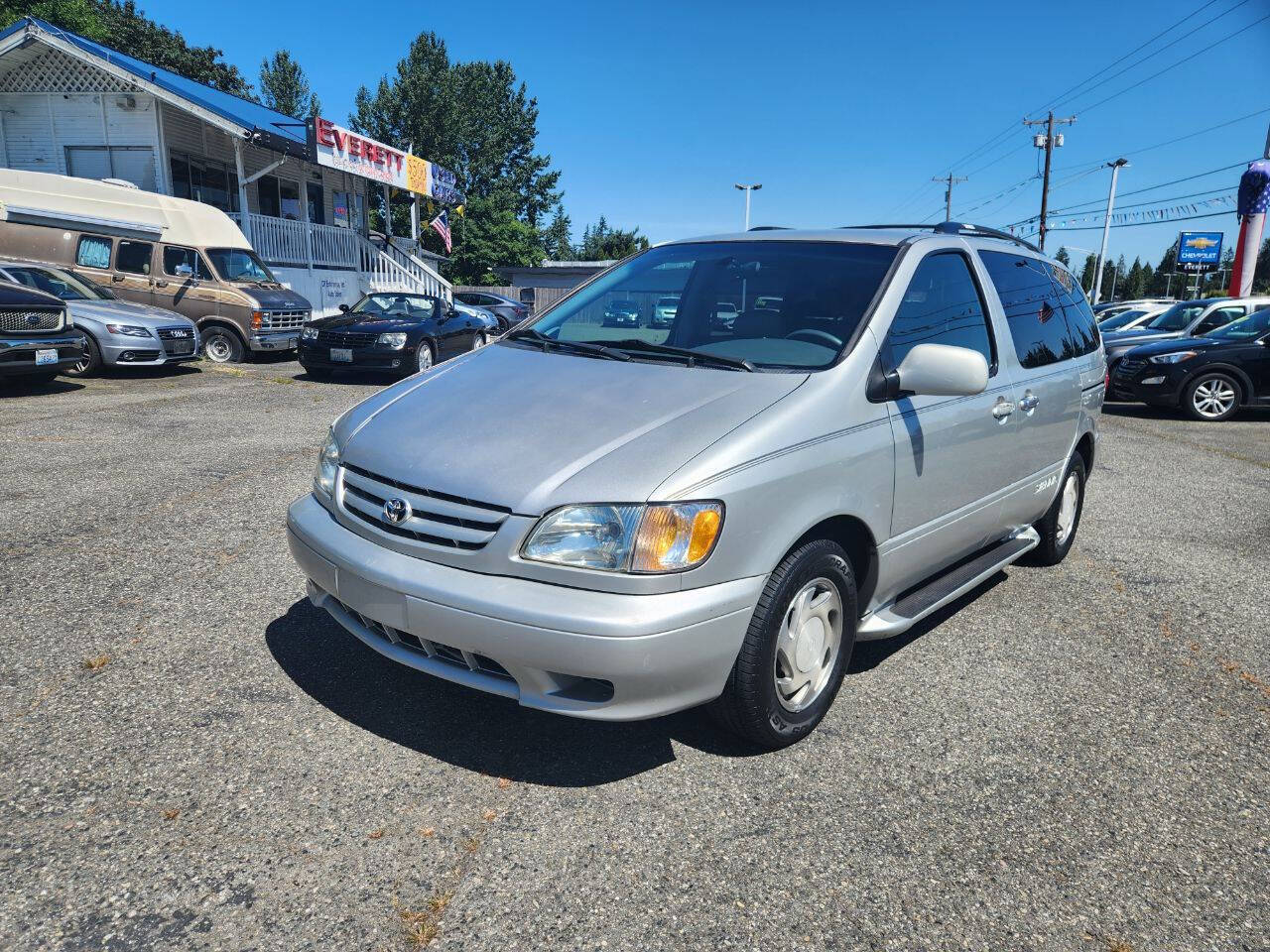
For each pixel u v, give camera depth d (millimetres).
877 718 3152
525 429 2727
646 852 2361
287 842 2334
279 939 2006
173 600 3898
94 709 2943
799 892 2232
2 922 2008
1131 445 9312
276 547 4668
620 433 2629
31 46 16594
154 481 5980
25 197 13008
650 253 4113
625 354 3238
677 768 2775
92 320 11117
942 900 2225
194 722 2893
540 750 2842
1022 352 4070
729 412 2695
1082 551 5336
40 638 3463
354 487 2873
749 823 2506
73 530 4836
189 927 2027
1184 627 4137
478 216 53156
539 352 3428
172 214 13977
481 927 2068
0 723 2834
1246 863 2424
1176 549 5414
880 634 3186
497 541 2451
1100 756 2953
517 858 2316
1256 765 2936
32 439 7219
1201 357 11273
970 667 3607
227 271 14211
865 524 2971
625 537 2383
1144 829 2557
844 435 2854
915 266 3424
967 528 3721
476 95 60594
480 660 2572
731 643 2531
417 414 2986
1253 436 10195
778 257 3613
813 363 3018
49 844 2277
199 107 16969
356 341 12109
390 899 2145
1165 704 3344
